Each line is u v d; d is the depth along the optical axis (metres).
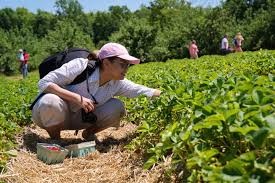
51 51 53.22
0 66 49.97
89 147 5.13
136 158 4.55
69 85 5.18
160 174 3.87
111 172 4.48
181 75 7.59
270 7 42.62
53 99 5.04
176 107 4.05
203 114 3.06
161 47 41.34
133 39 41.75
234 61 10.20
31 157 4.93
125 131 6.14
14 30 63.19
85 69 5.10
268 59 7.47
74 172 4.57
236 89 3.49
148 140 4.63
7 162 4.48
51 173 4.55
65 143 5.57
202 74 6.25
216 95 3.50
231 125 2.72
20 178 4.30
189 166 2.75
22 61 30.09
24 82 12.28
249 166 2.31
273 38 37.09
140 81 8.12
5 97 7.62
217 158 3.07
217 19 40.97
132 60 4.90
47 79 5.01
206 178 2.57
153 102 4.86
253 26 38.97
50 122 5.22
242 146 2.88
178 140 3.26
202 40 41.06
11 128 5.40
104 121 5.47
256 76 4.14
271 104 2.88
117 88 5.33
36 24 96.69
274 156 2.44
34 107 5.26
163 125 4.59
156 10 59.88
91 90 5.18
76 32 54.56
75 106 5.29
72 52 5.26
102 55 4.96
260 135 2.27
